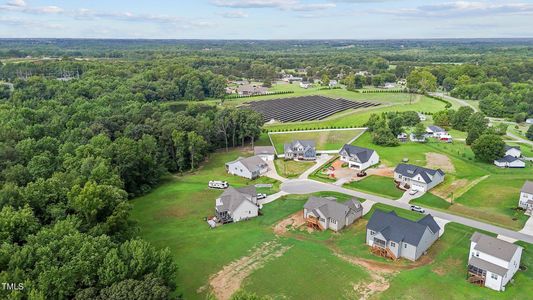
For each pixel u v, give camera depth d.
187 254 56.03
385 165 97.31
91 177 64.94
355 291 47.31
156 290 37.00
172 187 85.94
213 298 45.09
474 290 47.44
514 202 72.69
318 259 54.38
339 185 84.56
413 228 55.12
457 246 57.69
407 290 47.38
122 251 43.47
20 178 64.94
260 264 53.25
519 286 48.03
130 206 56.88
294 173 93.56
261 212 71.44
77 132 97.44
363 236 61.78
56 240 41.94
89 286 38.97
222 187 84.38
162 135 99.38
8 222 44.44
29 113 115.06
